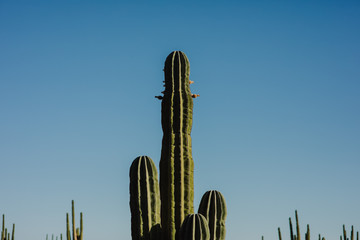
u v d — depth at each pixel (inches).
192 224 512.4
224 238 545.3
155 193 547.5
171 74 576.1
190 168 556.7
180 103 564.1
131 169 554.9
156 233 539.5
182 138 560.4
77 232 489.7
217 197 555.2
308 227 623.5
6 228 612.7
